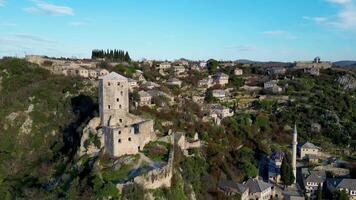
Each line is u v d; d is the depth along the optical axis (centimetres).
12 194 12269
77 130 13462
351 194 14250
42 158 14188
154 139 12725
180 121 16125
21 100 17550
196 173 12975
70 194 9950
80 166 10962
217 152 15462
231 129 19050
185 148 14188
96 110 14438
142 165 10512
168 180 10606
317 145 19288
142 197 9444
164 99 18262
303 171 16088
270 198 14288
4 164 14625
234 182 13575
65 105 16775
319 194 13988
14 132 16125
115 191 9338
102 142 11338
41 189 11538
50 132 15788
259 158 17675
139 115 14362
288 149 18625
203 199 12275
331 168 16600
